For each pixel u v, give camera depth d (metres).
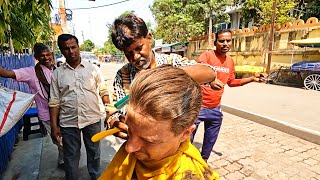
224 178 3.12
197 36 19.06
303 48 11.23
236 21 20.98
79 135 2.60
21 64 5.97
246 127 5.18
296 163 3.52
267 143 4.27
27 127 4.23
